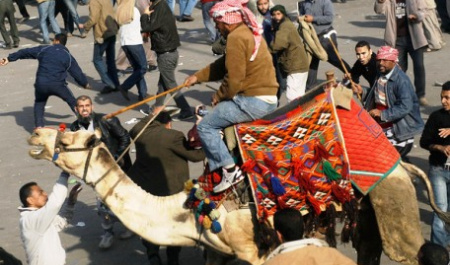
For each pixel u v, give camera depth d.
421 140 8.54
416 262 6.98
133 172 8.26
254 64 6.49
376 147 6.80
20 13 25.00
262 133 6.63
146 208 6.97
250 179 6.62
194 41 20.11
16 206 10.70
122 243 9.39
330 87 6.76
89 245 9.38
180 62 18.03
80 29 22.08
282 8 12.57
